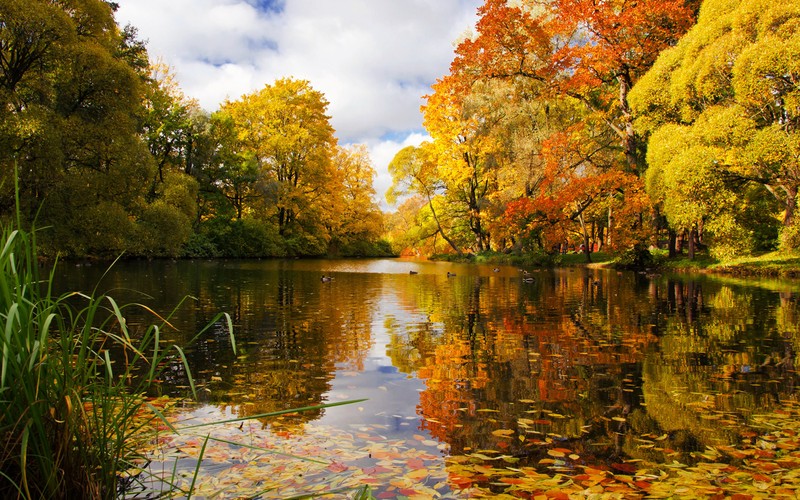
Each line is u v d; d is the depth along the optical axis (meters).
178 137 29.39
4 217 11.83
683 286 13.03
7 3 12.08
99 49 14.55
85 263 19.95
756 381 4.11
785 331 6.43
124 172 15.54
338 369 4.52
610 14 20.33
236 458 2.55
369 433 2.94
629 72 22.22
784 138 13.88
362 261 35.47
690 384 4.01
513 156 29.66
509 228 27.06
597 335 6.22
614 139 26.52
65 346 1.97
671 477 2.35
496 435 2.91
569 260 28.88
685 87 16.83
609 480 2.31
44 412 1.91
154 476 2.31
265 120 38.19
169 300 9.48
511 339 5.98
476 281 15.70
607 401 3.58
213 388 3.88
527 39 21.70
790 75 13.89
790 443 2.79
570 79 21.94
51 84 14.88
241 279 15.38
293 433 2.93
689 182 15.67
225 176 33.56
